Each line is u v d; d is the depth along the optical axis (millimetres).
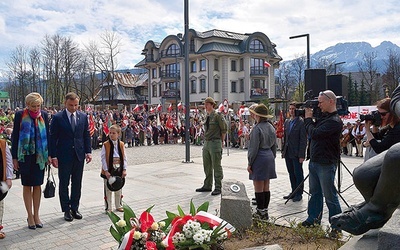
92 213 6418
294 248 4066
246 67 51906
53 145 5969
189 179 9922
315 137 4637
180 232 3684
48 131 5875
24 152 5453
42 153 5586
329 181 4613
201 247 3562
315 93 7984
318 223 4754
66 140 6051
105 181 6449
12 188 8969
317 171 4723
